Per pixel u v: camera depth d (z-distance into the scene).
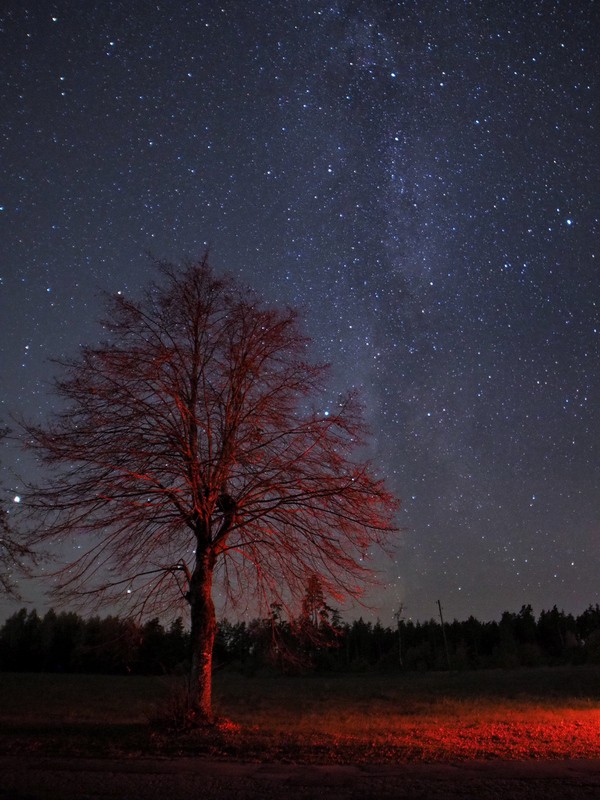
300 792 8.27
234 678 48.72
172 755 10.86
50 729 13.61
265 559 14.66
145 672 43.91
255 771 9.59
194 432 15.32
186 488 14.69
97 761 10.22
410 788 8.45
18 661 51.44
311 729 15.00
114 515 13.73
